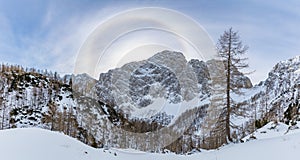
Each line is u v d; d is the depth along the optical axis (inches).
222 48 737.0
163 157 410.9
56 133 387.5
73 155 324.2
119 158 354.0
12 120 2069.4
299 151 333.4
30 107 2192.4
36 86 2453.2
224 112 707.4
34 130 369.4
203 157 477.7
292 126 725.3
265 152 374.9
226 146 622.5
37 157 287.1
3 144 301.1
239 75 753.6
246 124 895.7
